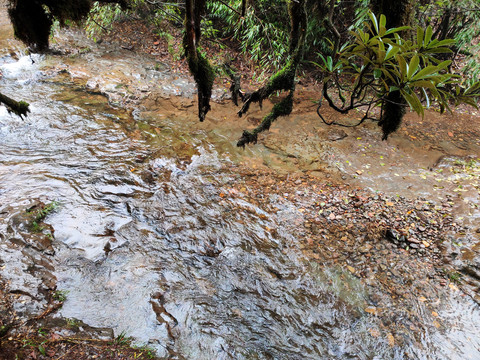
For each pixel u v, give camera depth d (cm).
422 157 623
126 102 696
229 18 750
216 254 422
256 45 710
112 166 533
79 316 329
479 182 546
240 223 467
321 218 485
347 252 437
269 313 362
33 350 284
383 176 573
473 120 733
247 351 324
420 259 427
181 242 430
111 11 641
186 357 310
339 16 638
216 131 659
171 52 841
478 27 614
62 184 484
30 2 171
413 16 210
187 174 543
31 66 750
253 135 239
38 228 409
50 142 565
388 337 345
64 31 856
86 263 383
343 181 561
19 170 496
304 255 430
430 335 348
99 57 814
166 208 475
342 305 375
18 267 360
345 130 679
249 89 754
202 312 353
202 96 225
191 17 190
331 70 206
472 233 450
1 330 296
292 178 561
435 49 162
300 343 337
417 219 482
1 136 560
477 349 336
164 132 638
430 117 738
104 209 457
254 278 397
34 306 327
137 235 429
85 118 636
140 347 309
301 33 219
